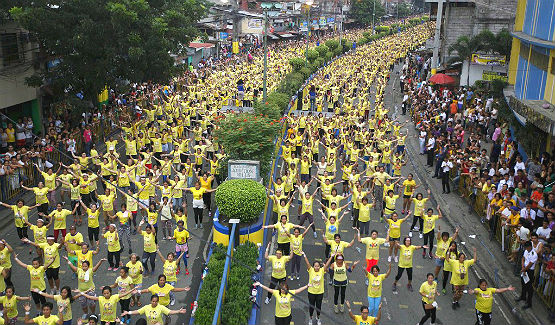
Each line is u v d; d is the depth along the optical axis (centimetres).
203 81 4519
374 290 1233
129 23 2391
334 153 2120
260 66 5000
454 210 2045
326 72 5141
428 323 1305
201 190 1778
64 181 1788
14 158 1939
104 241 1694
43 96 2820
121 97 3353
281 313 1157
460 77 3831
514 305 1381
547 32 2081
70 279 1473
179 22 2892
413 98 3944
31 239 1706
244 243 1580
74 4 2323
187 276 1505
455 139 2527
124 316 1231
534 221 1617
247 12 7169
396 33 10550
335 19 9506
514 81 2873
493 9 3844
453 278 1356
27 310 1106
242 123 2031
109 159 2050
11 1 2278
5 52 2405
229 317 1196
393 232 1541
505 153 2283
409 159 2747
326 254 1524
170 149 2614
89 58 2464
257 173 1811
